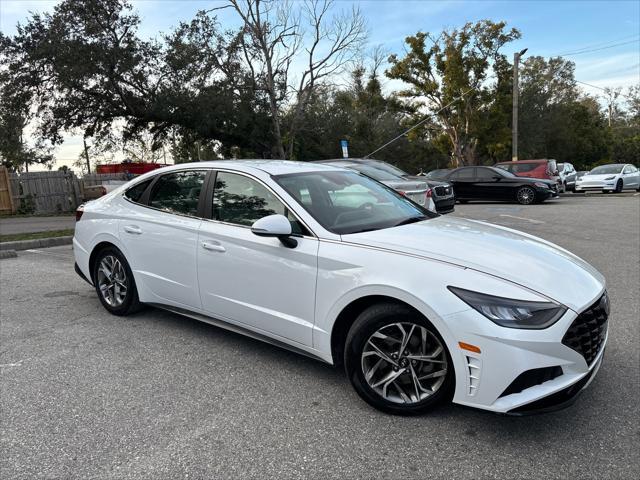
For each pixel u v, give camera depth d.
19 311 5.14
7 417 3.02
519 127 42.69
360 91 41.56
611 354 3.76
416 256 2.89
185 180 4.27
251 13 23.28
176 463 2.54
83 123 22.75
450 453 2.59
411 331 2.83
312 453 2.62
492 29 34.22
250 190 3.77
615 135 64.06
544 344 2.50
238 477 2.43
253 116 24.59
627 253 7.46
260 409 3.08
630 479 2.35
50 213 18.84
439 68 35.34
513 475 2.41
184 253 4.04
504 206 15.78
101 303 5.10
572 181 25.33
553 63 51.28
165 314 4.96
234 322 3.79
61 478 2.44
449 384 2.74
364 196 4.00
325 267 3.14
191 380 3.49
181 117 23.17
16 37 20.55
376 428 2.84
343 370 3.62
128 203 4.69
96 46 20.28
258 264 3.50
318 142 33.97
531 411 2.54
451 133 37.06
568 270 2.95
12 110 21.77
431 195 9.72
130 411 3.07
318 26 25.05
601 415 2.92
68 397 3.26
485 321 2.55
